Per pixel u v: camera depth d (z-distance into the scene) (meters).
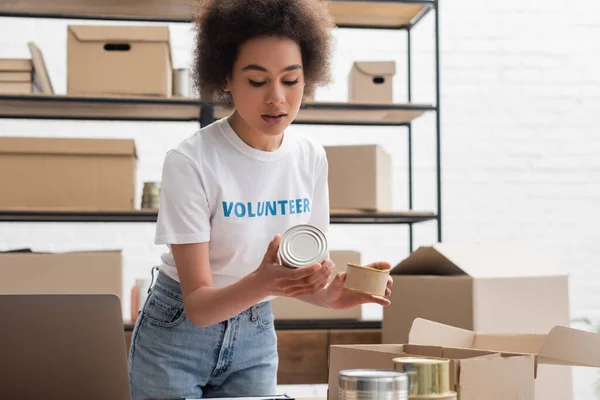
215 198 1.59
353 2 3.46
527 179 4.05
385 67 3.43
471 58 4.06
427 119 4.01
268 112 1.49
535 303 2.34
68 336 1.21
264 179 1.64
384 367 1.21
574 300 4.05
